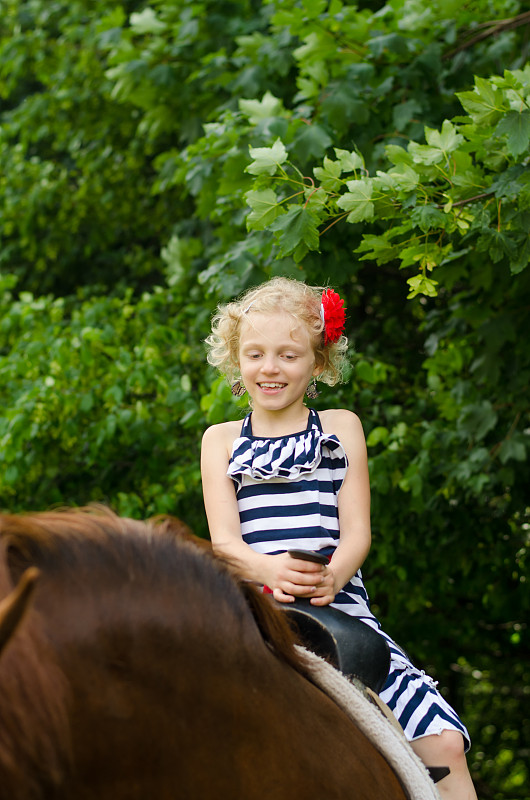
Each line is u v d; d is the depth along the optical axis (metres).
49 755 0.92
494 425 4.13
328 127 3.65
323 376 2.21
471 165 2.89
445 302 5.09
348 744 1.41
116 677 1.04
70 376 4.39
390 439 4.39
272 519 1.91
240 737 1.16
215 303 4.63
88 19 6.17
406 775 1.53
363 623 1.68
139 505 4.32
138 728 1.03
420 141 3.73
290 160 3.64
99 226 6.51
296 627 1.65
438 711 1.85
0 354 5.40
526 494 4.74
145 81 4.79
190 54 4.81
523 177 2.69
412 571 5.11
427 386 5.17
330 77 3.95
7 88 6.59
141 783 1.02
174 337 4.57
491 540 4.91
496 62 4.32
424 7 3.82
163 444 4.44
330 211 2.97
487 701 7.57
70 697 0.98
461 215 2.82
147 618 1.11
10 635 0.85
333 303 2.05
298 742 1.27
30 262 6.70
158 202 6.40
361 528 1.92
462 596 6.00
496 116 2.74
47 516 1.19
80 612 1.05
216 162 3.71
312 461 1.93
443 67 4.08
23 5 6.59
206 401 3.63
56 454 4.60
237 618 1.26
